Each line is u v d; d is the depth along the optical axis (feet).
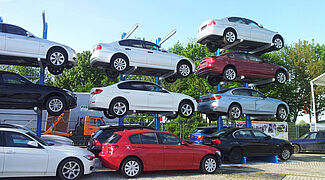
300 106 105.91
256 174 30.30
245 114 47.16
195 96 86.89
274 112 47.14
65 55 35.73
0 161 22.04
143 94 38.01
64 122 59.98
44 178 25.79
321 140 55.42
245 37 46.65
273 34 49.78
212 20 44.39
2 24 33.09
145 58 41.14
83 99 69.46
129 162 26.50
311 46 107.04
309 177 28.84
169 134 28.94
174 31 46.34
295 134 75.72
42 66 36.37
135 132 27.63
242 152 38.24
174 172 30.50
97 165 32.76
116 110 36.24
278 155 41.63
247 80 50.78
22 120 61.41
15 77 32.58
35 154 23.18
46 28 40.50
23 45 33.14
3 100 31.35
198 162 29.30
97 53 38.22
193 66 45.47
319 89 100.94
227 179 26.94
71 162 24.44
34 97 32.86
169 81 48.88
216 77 49.42
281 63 97.30
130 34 49.03
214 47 50.42
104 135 33.73
